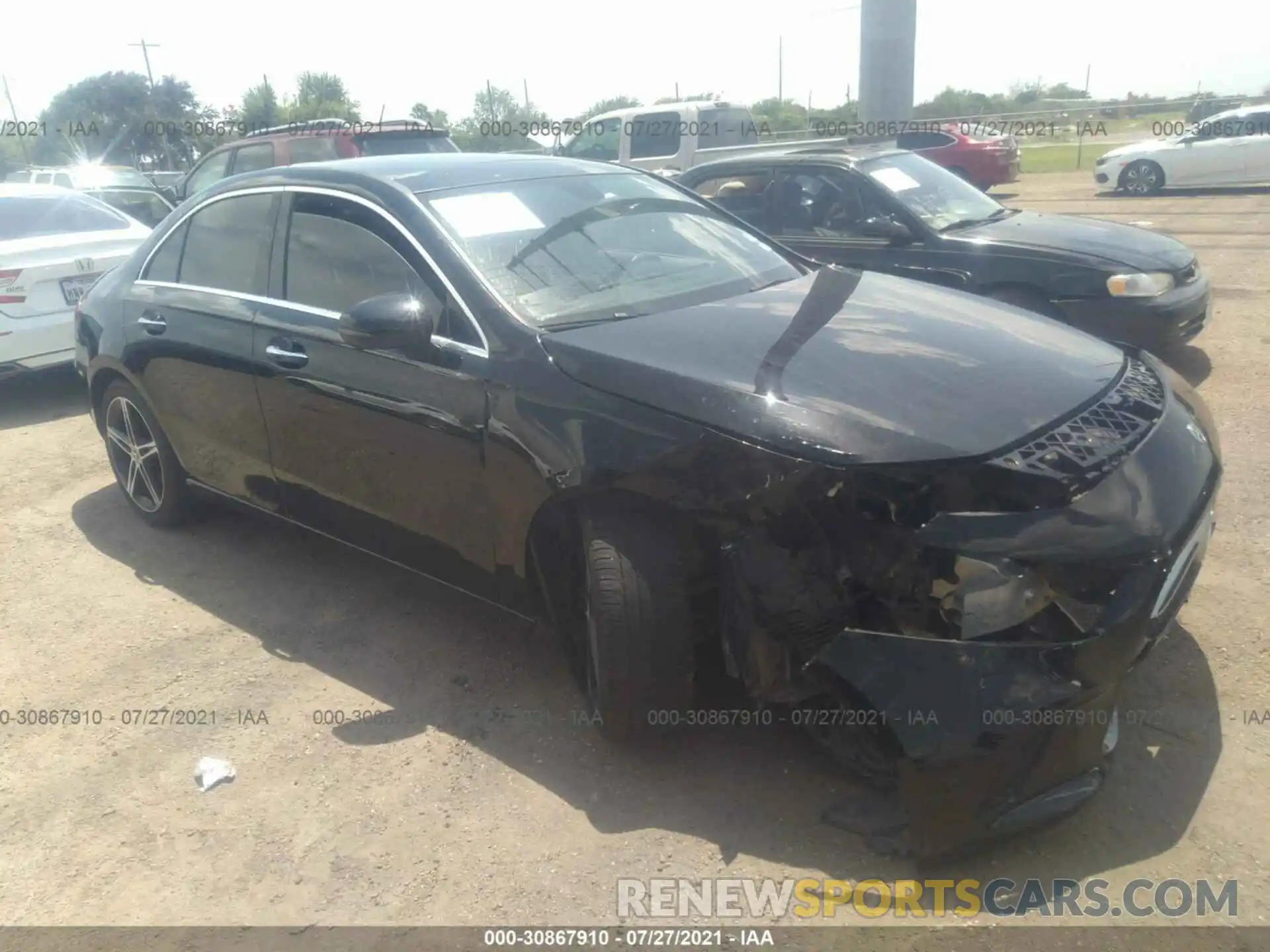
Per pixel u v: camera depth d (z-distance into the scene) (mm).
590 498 2838
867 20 15242
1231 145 15891
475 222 3477
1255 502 4352
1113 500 2428
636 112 14523
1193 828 2572
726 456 2562
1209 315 6211
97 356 4684
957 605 2332
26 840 2848
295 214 3838
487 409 3031
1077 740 2402
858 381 2672
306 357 3605
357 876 2631
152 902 2590
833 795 2777
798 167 6914
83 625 4012
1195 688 3096
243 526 4891
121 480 5000
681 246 3809
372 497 3555
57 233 7043
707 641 2848
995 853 2541
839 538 2436
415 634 3805
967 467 2387
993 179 16828
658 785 2869
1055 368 2881
